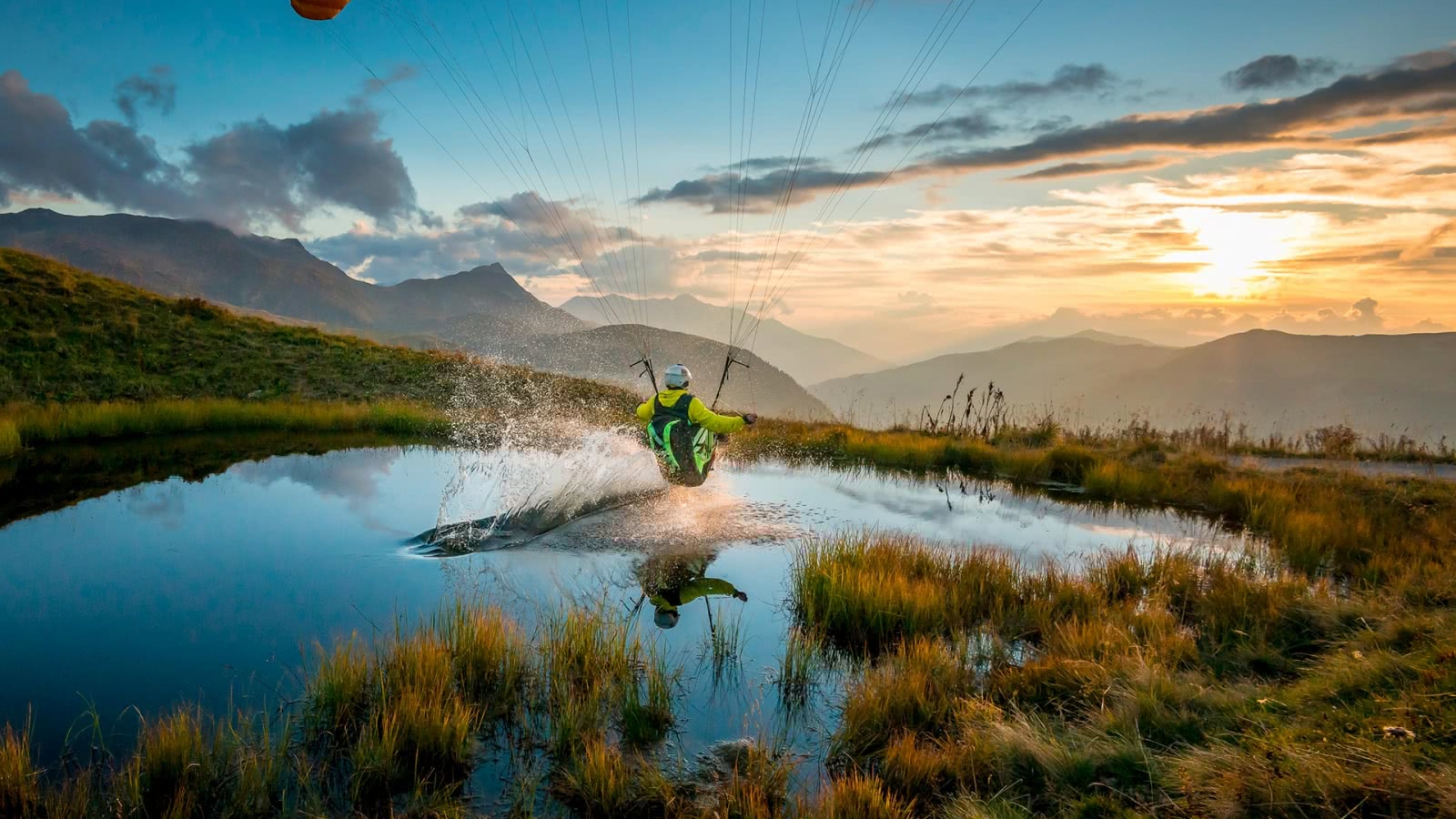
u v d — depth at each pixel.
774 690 5.91
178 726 4.62
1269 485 12.77
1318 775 3.71
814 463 16.47
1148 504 12.84
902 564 8.31
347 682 5.30
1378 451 17.69
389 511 10.88
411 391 26.81
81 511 10.75
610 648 6.11
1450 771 3.59
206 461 14.99
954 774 4.58
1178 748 4.54
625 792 4.46
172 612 7.08
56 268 31.28
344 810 4.27
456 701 5.12
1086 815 3.95
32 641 6.39
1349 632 6.24
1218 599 7.25
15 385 21.92
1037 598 7.54
